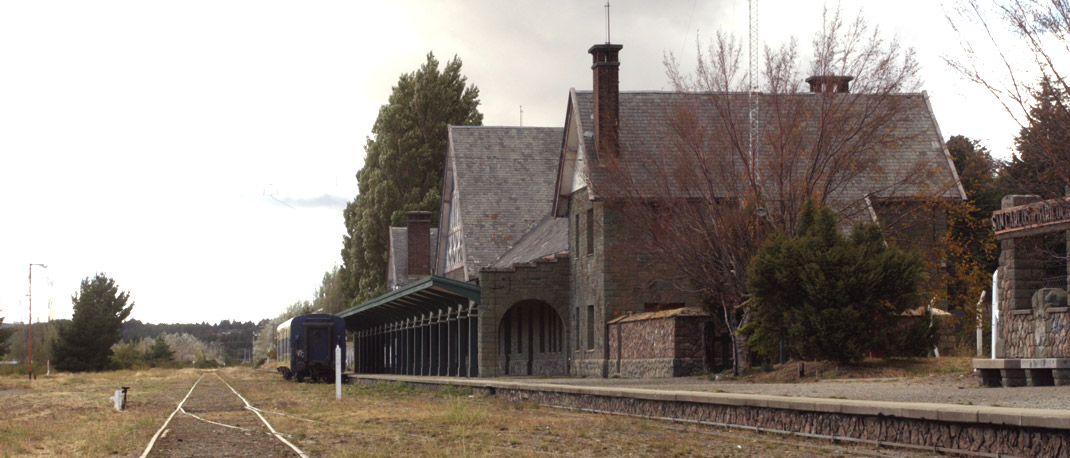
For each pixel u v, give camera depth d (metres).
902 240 34.56
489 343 42.03
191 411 25.53
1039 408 13.91
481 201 54.72
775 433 15.74
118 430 18.20
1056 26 22.39
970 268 36.91
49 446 15.84
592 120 39.75
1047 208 21.22
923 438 13.08
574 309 42.00
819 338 24.73
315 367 53.94
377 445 15.09
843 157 30.30
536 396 26.20
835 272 24.94
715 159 30.41
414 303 51.72
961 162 41.22
